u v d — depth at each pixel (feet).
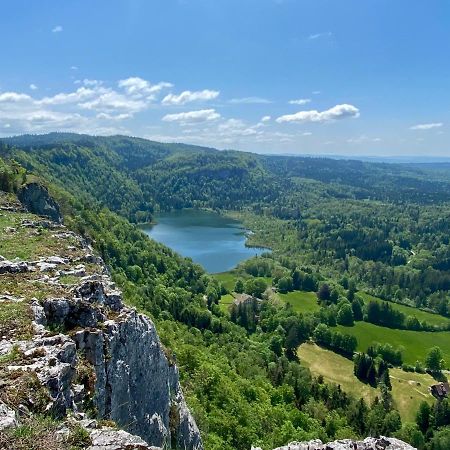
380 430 323.16
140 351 100.37
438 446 317.01
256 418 236.63
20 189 315.78
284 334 503.20
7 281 98.37
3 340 72.08
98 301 97.40
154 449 55.62
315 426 275.80
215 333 427.33
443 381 453.99
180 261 593.42
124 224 596.29
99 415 76.74
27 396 58.29
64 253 134.41
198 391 223.92
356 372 442.50
